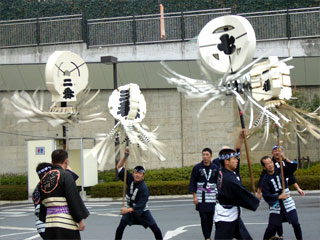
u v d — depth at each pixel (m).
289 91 9.57
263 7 27.05
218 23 7.97
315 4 26.66
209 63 7.94
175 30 25.86
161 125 26.67
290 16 25.22
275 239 9.36
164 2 28.19
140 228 12.64
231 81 7.96
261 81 8.59
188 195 21.72
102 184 21.89
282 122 9.73
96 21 26.47
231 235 7.18
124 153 9.02
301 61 24.94
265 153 24.83
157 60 25.25
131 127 9.18
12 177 25.77
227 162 7.26
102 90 26.30
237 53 7.88
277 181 9.22
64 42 26.44
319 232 10.96
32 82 26.00
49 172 6.84
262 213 14.74
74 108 12.81
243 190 7.12
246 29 7.77
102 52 26.12
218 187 7.31
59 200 6.72
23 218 16.06
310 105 23.80
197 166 9.92
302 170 22.58
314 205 16.17
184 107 26.59
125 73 25.75
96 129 26.36
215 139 26.27
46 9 28.88
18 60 26.53
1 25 26.92
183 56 25.55
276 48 25.08
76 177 7.66
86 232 12.20
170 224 13.13
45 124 26.78
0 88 26.31
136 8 28.33
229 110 26.12
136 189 8.82
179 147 26.53
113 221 14.28
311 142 25.03
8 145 27.05
